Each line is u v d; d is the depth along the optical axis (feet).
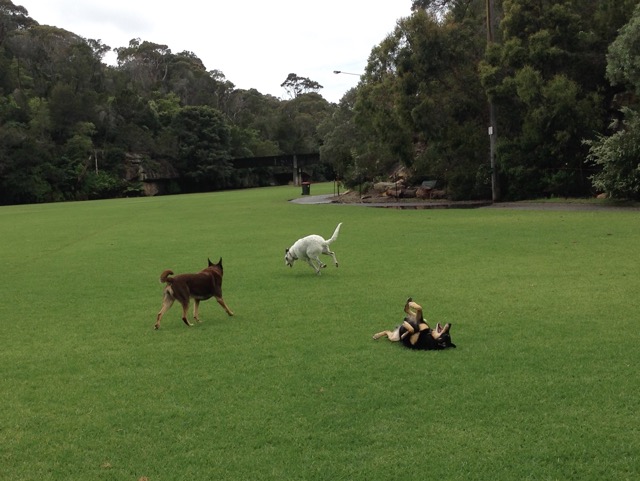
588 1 107.55
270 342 25.88
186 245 63.93
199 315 31.68
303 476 14.71
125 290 39.63
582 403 18.22
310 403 18.93
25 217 122.42
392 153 132.05
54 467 15.49
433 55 116.06
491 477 14.44
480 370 21.31
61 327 30.01
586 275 38.19
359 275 41.75
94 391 20.66
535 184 109.29
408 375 21.07
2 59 301.02
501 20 112.98
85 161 276.00
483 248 52.39
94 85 326.44
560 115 98.22
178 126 321.32
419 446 15.97
